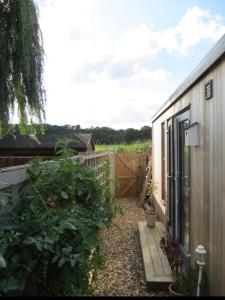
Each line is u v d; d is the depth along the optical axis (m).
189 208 4.23
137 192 11.52
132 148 13.80
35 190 2.39
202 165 3.53
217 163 2.97
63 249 1.99
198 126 3.70
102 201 3.68
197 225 3.75
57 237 1.88
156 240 5.43
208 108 3.27
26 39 4.69
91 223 2.69
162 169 7.29
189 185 4.25
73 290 2.19
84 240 2.25
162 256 4.59
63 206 2.64
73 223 2.17
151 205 9.24
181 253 4.61
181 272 3.69
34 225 1.95
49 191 2.65
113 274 4.29
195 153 3.88
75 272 2.14
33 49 4.91
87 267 2.46
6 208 2.09
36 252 1.89
